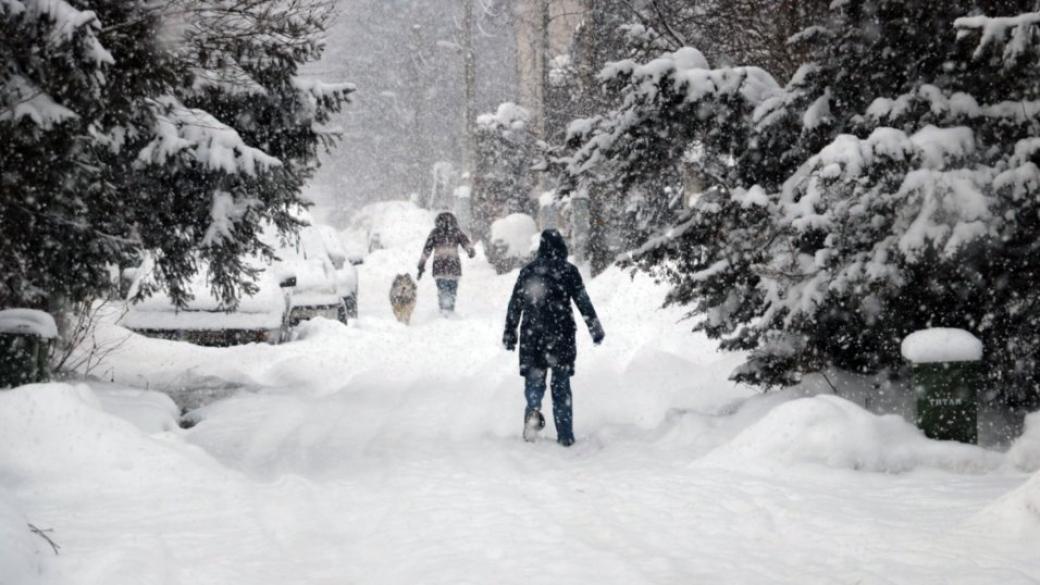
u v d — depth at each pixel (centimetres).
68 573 1009
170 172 2320
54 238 2042
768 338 2148
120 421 1552
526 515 1314
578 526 1262
